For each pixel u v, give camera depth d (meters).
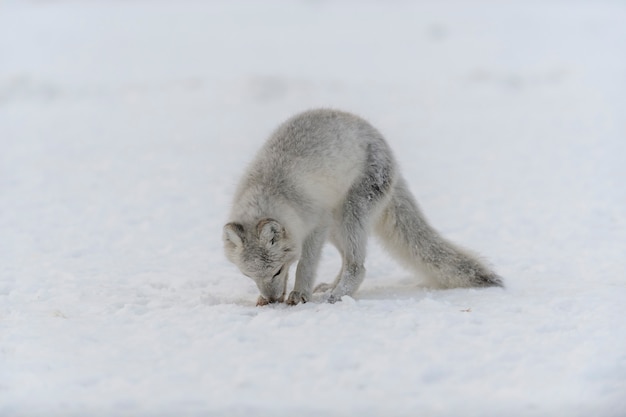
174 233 14.70
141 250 13.48
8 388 6.96
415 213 11.16
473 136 25.58
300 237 9.78
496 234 14.06
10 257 12.77
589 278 10.94
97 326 8.67
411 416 6.20
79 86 38.66
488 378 6.96
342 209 10.38
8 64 44.38
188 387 6.83
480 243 13.47
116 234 14.57
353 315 8.80
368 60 46.25
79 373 7.21
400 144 24.64
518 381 6.88
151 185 19.22
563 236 13.55
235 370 7.19
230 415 6.23
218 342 7.96
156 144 25.53
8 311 9.54
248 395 6.62
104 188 18.88
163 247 13.72
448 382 6.89
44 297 10.23
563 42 48.81
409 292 10.60
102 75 41.75
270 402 6.47
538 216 15.12
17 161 22.62
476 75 38.84
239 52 50.06
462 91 35.44
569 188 17.44
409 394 6.63
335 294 10.12
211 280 11.53
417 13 72.56
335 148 10.05
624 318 8.59
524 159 21.33
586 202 15.95
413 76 39.91
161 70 43.16
